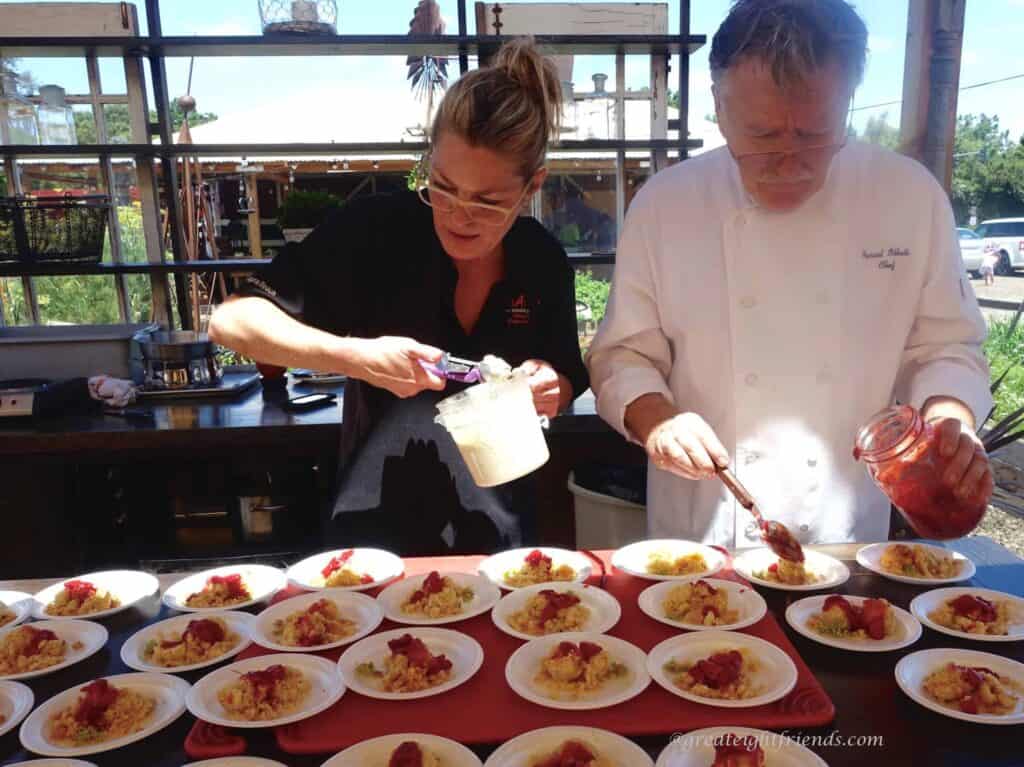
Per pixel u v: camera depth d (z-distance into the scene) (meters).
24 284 3.38
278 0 2.98
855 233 1.65
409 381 1.41
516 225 1.75
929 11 2.82
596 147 3.21
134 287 3.48
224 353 3.89
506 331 1.71
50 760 0.97
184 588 1.47
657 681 1.11
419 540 1.74
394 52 3.09
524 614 1.34
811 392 1.66
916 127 2.91
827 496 1.70
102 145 3.08
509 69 1.37
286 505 2.86
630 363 1.78
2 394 2.61
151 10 3.00
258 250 4.07
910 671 1.13
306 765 0.99
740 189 1.66
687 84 3.27
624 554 1.59
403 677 1.14
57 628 1.32
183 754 1.01
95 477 2.81
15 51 3.07
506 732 1.03
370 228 1.67
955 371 1.57
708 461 1.42
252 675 1.12
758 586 1.44
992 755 0.97
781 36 1.28
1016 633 1.23
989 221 5.01
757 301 1.66
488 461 1.34
